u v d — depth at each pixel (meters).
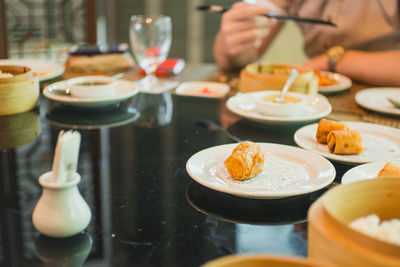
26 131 1.15
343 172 0.94
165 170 0.93
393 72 1.69
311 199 0.81
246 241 0.68
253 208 0.78
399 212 0.61
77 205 0.68
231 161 0.84
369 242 0.47
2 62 1.66
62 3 3.21
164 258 0.63
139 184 0.86
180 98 1.47
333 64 1.83
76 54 1.82
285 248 0.66
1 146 1.04
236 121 1.26
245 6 1.86
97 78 1.41
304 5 2.13
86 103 1.28
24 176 0.89
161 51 1.68
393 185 0.60
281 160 0.93
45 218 0.67
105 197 0.81
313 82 1.42
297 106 1.22
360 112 1.34
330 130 1.03
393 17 1.96
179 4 4.52
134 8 4.64
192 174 0.83
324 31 2.08
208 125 1.22
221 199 0.81
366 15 2.00
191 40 4.61
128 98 1.43
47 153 1.01
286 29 4.54
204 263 0.62
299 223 0.73
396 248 0.45
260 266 0.45
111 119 1.26
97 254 0.64
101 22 4.75
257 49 1.97
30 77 1.31
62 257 0.63
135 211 0.76
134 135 1.14
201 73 1.81
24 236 0.68
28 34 3.15
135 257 0.63
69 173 0.69
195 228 0.71
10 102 1.25
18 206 0.77
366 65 1.75
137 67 1.87
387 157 0.98
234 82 1.67
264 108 1.22
